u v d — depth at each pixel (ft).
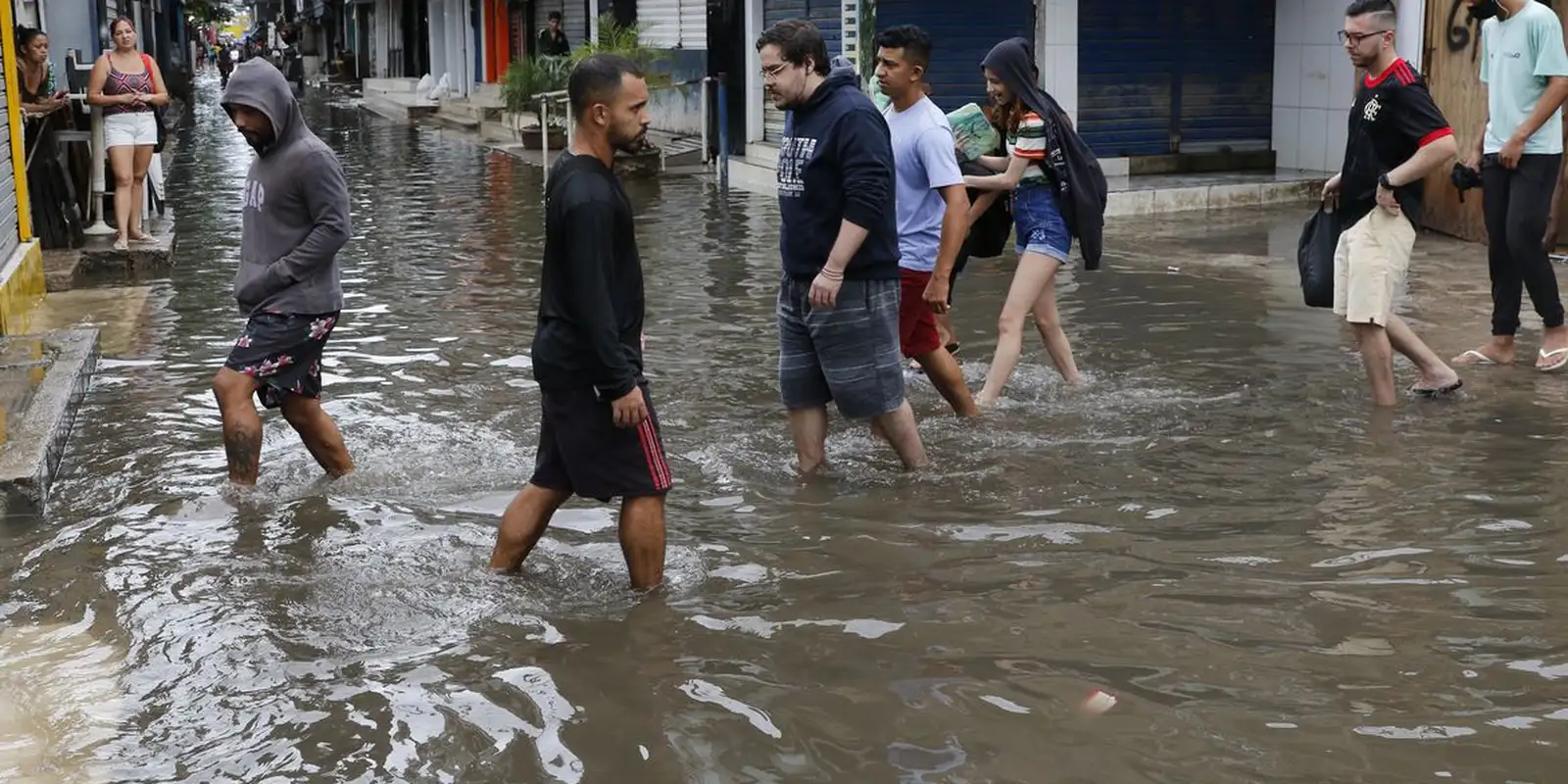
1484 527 17.70
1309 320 30.55
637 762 12.44
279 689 13.98
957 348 28.07
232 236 47.52
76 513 19.38
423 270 40.32
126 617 15.78
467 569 17.03
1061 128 23.66
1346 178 23.13
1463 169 26.32
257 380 20.07
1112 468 20.52
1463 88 40.34
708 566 17.03
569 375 15.80
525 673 14.21
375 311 33.94
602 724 13.14
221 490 20.13
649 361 27.91
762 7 59.93
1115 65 52.16
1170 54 52.70
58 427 21.54
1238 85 53.78
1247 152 54.19
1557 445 21.04
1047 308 25.02
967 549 17.43
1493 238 25.80
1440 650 14.26
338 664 14.51
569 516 19.03
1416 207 22.81
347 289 37.06
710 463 21.17
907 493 19.65
